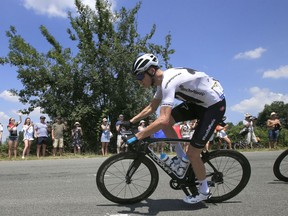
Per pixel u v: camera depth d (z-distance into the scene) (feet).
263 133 58.18
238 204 12.17
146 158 12.25
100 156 39.14
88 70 59.36
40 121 38.58
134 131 12.57
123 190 12.25
